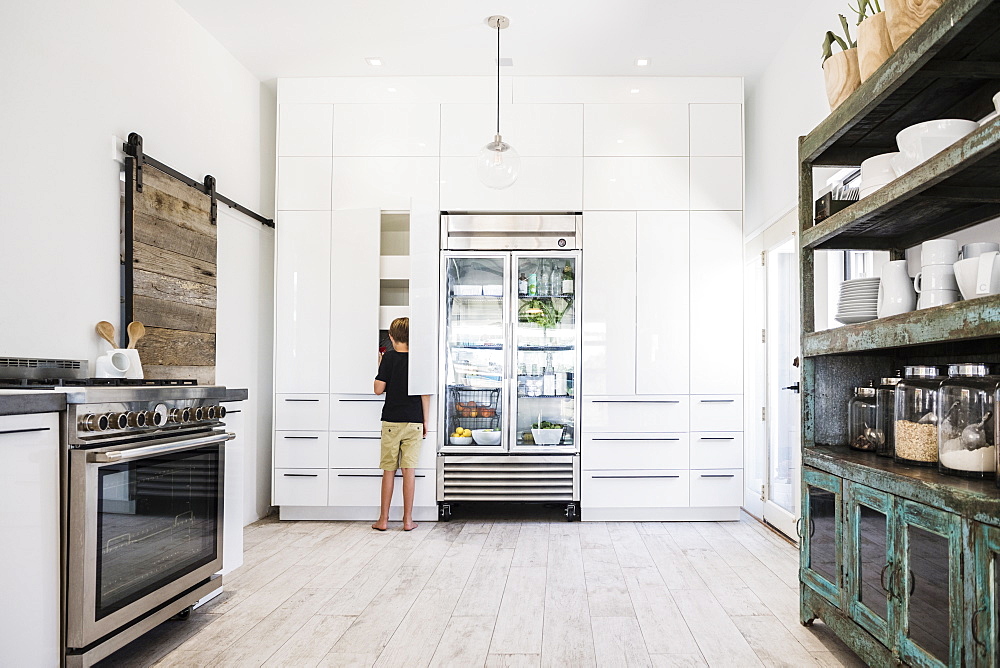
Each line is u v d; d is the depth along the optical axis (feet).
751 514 16.33
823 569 8.50
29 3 9.08
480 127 15.61
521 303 15.79
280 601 10.07
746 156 16.92
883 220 8.33
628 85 15.64
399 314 15.51
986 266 6.07
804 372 9.21
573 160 15.57
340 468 15.31
